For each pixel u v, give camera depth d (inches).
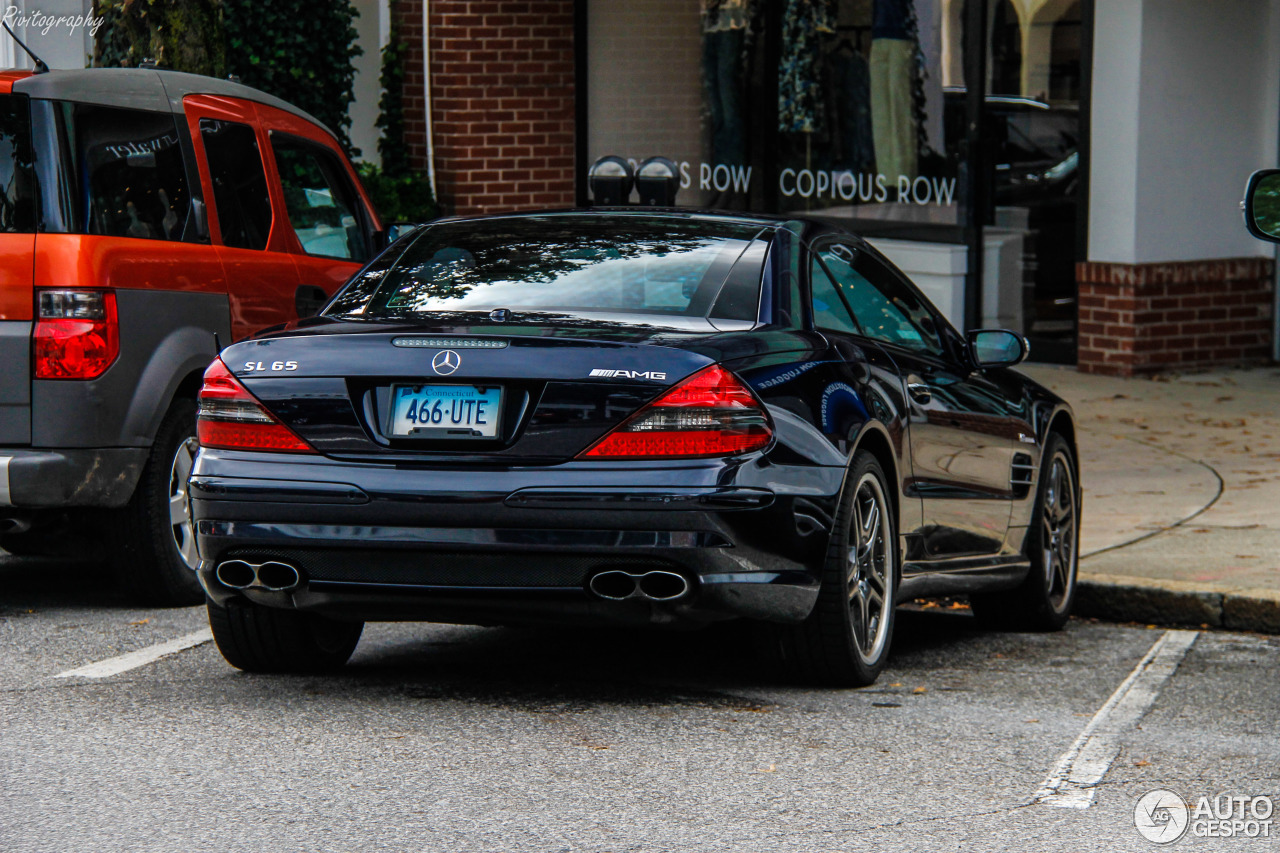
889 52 747.4
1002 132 714.2
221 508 266.1
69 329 335.3
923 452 307.0
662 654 320.8
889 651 332.5
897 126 746.8
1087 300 692.1
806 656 284.4
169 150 369.4
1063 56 693.9
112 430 342.3
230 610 288.7
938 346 336.2
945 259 718.5
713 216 308.8
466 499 255.0
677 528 253.0
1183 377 681.6
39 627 342.0
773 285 286.4
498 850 208.4
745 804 227.6
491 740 257.0
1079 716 280.1
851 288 311.0
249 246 390.3
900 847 211.8
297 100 778.8
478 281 291.1
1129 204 673.0
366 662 312.8
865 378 289.1
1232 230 697.0
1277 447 545.3
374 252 446.0
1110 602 371.9
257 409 266.7
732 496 254.1
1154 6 663.8
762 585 261.3
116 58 539.8
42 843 209.8
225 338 372.8
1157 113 671.8
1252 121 693.9
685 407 254.8
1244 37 687.1
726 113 812.6
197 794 229.5
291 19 772.6
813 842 213.0
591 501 253.0
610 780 237.3
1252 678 311.7
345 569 263.0
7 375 335.3
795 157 789.2
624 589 257.4
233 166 391.2
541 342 259.1
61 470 336.5
